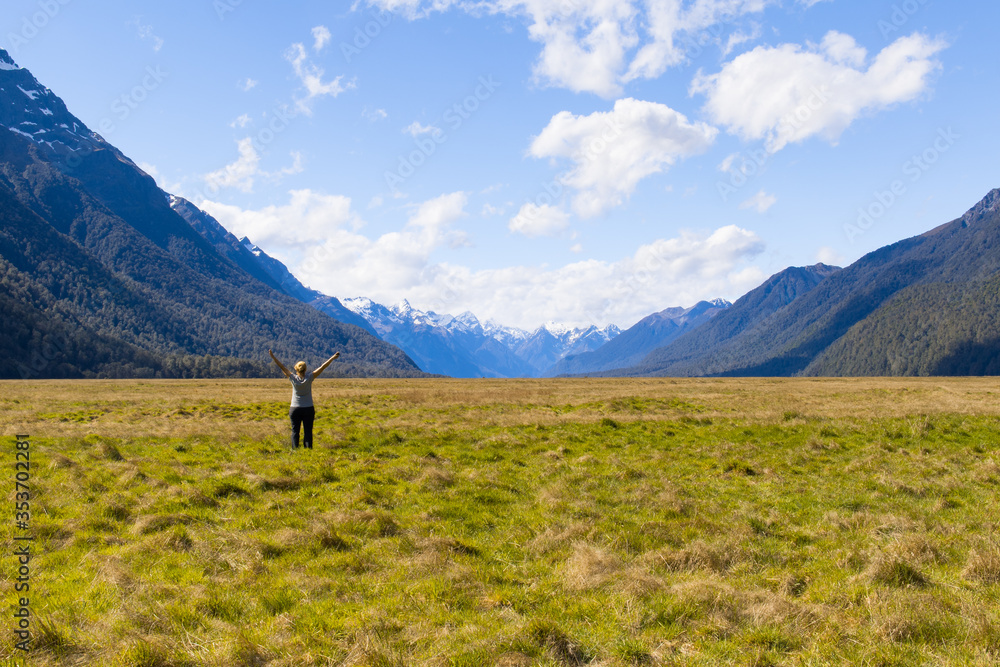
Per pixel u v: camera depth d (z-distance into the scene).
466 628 6.01
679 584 7.13
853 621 6.16
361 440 18.36
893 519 10.22
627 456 16.84
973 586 7.21
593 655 5.65
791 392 47.78
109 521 9.46
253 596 6.83
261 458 15.48
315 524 9.43
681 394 44.00
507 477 13.73
